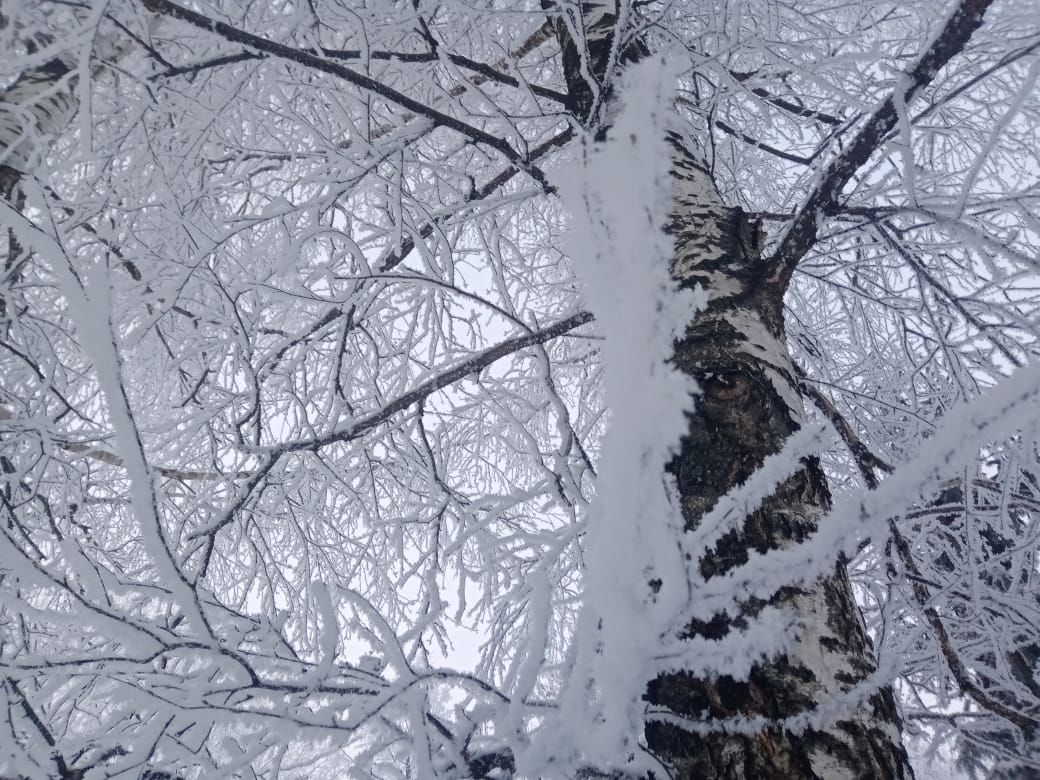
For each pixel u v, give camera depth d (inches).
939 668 90.9
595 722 36.3
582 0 106.2
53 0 83.4
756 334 63.6
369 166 97.3
